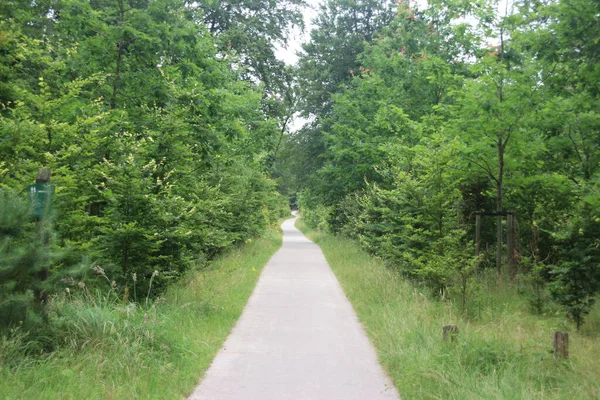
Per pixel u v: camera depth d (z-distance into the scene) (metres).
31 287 5.97
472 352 6.28
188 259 9.94
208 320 8.67
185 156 11.88
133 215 9.29
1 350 5.40
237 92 21.38
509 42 13.92
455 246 11.05
